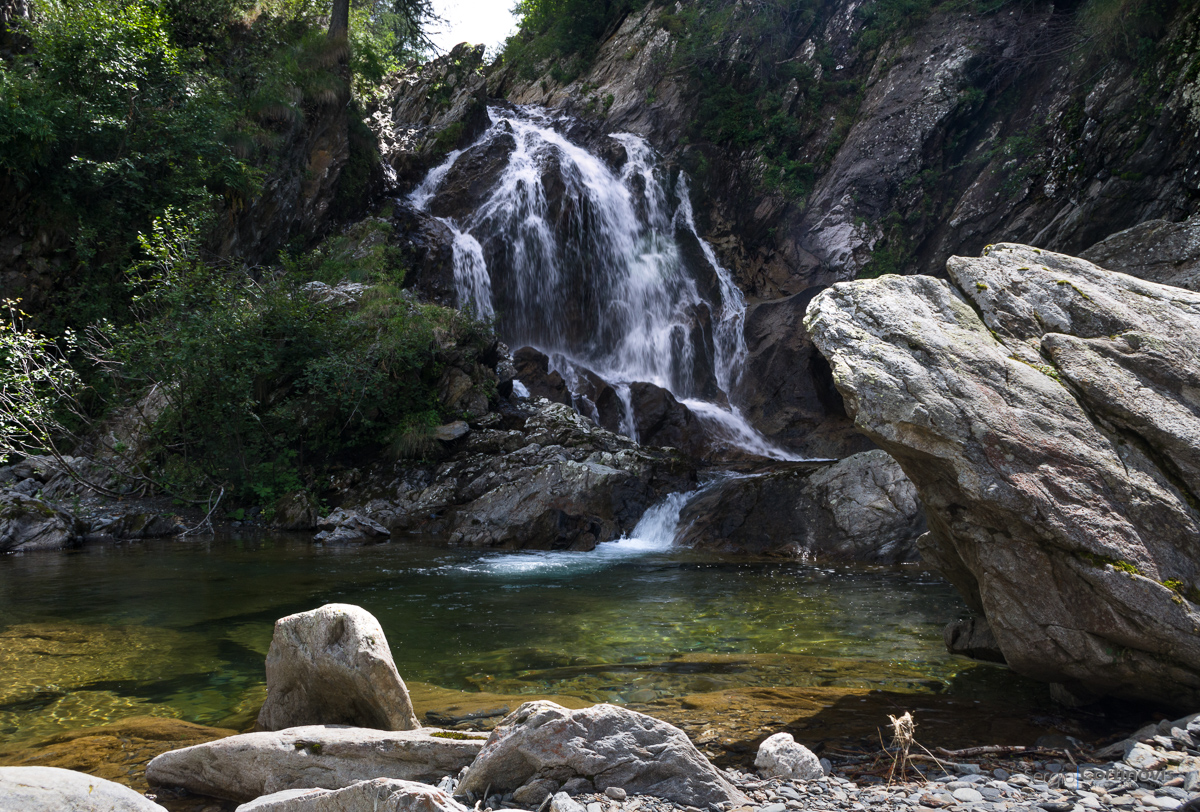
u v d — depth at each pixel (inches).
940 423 144.0
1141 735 132.4
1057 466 143.1
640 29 1122.7
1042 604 144.1
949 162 869.2
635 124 1034.1
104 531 457.1
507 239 823.1
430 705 167.0
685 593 312.3
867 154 885.2
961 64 861.8
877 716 156.6
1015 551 145.4
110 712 170.9
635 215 921.5
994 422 144.9
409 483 527.5
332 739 124.6
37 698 180.7
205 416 516.7
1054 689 168.1
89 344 532.7
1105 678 144.7
